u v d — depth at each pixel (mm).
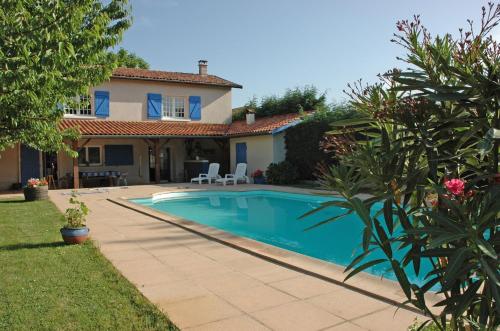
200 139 22625
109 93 20344
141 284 4809
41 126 5625
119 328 3582
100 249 6547
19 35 3836
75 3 4461
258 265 5574
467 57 1895
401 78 2100
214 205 14344
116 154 20906
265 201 15047
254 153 19703
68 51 4125
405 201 2137
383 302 4125
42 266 5414
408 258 2029
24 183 18375
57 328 3572
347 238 9195
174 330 3551
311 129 17266
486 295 1779
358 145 2271
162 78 21281
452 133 2008
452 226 1687
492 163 1945
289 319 3764
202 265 5609
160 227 8500
